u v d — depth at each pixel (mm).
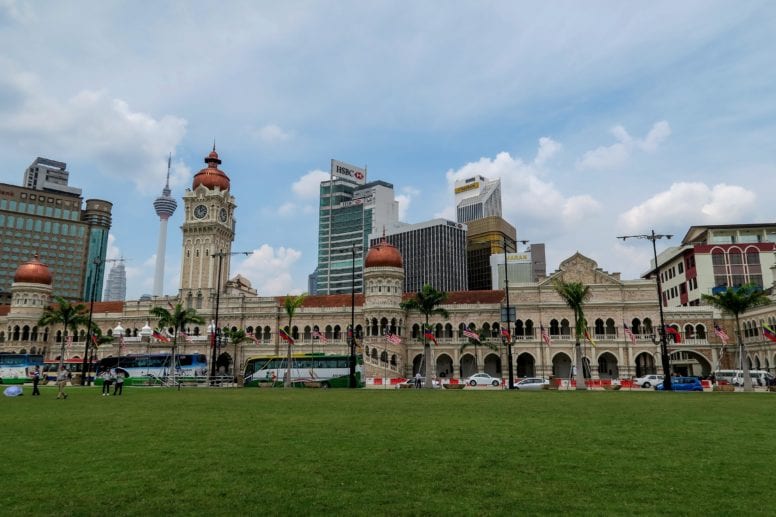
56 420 30062
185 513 12789
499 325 103250
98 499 13875
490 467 17312
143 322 120750
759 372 82812
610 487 14984
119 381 55906
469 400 45312
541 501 13680
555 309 101250
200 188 127938
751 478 16000
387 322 104875
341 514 12656
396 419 30000
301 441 22141
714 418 30812
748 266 123438
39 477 16141
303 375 83062
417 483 15320
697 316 99938
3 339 120750
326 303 115625
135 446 21109
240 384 93312
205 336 111750
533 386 74875
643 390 68062
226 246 130750
